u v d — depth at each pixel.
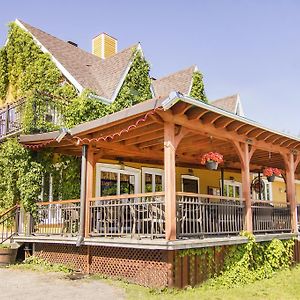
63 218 10.12
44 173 11.41
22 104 12.02
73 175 11.99
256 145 10.16
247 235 9.12
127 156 11.89
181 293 6.97
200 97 18.11
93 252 9.00
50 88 13.88
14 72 15.43
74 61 15.53
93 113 12.99
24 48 14.97
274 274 9.61
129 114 7.35
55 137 9.58
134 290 7.12
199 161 14.32
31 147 10.93
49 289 7.19
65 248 9.73
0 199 11.66
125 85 14.65
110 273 8.48
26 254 10.67
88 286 7.47
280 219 10.97
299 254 11.56
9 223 11.32
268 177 12.11
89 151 9.43
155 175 14.88
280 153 11.38
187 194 7.71
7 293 6.86
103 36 19.34
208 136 8.72
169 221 7.11
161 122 7.48
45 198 11.37
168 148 7.35
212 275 8.14
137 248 7.68
